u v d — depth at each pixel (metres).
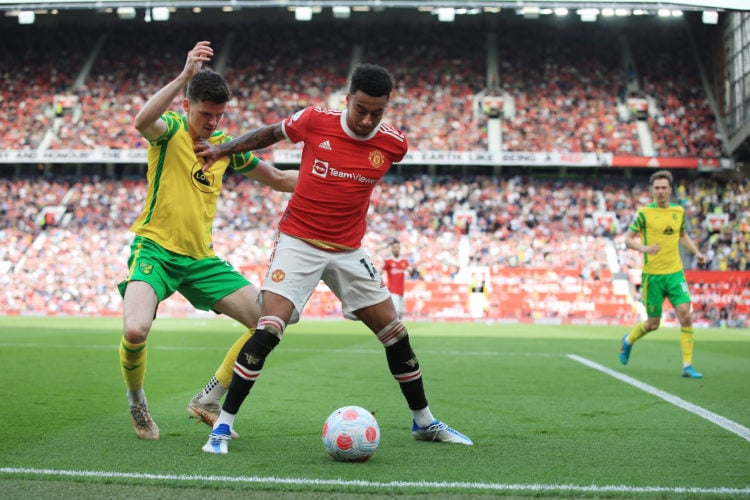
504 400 6.78
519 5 30.92
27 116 35.28
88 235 32.38
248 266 30.19
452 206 33.28
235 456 4.20
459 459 4.20
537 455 4.33
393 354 4.64
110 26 39.25
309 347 13.38
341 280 4.57
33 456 4.15
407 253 31.20
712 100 35.47
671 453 4.41
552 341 15.84
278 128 4.59
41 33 38.66
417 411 4.71
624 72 36.91
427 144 33.78
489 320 28.91
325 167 4.42
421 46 38.53
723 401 6.80
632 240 9.43
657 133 34.16
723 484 3.64
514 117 34.97
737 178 33.78
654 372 9.57
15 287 30.77
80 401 6.36
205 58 4.59
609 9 30.72
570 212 32.84
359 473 3.80
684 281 9.36
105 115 35.19
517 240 31.75
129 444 4.52
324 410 6.01
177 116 4.86
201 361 10.35
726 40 33.47
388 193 33.75
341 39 38.91
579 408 6.31
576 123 34.66
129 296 4.58
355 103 4.23
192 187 4.85
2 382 7.68
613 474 3.84
